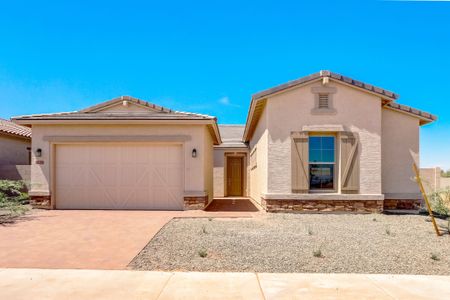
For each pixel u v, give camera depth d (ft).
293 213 40.60
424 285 17.35
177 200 42.91
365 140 41.52
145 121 41.98
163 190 43.04
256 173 56.13
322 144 42.22
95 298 15.30
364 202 40.96
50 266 19.86
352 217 38.55
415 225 34.19
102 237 26.94
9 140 62.08
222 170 73.61
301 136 41.19
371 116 41.68
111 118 42.06
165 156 43.27
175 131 42.86
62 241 25.70
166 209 42.80
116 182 43.19
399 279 18.24
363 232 30.27
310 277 18.42
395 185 43.96
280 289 16.53
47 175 42.70
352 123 41.60
